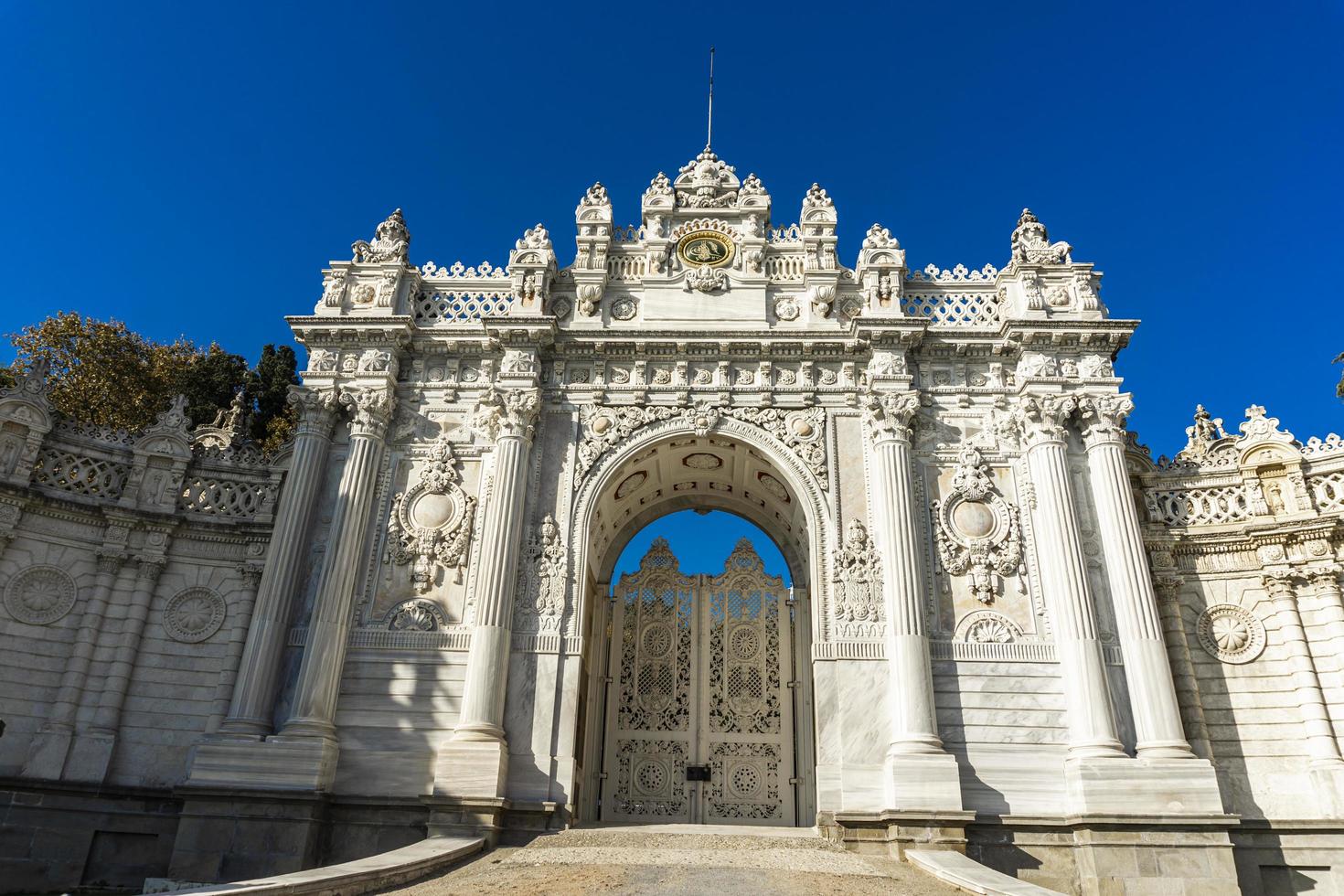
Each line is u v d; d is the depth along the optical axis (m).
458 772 17.95
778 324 23.41
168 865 19.77
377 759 18.75
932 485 21.28
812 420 22.05
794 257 24.39
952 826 17.03
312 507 20.95
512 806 18.06
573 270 23.91
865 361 22.59
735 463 23.52
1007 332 22.00
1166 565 21.59
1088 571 20.00
